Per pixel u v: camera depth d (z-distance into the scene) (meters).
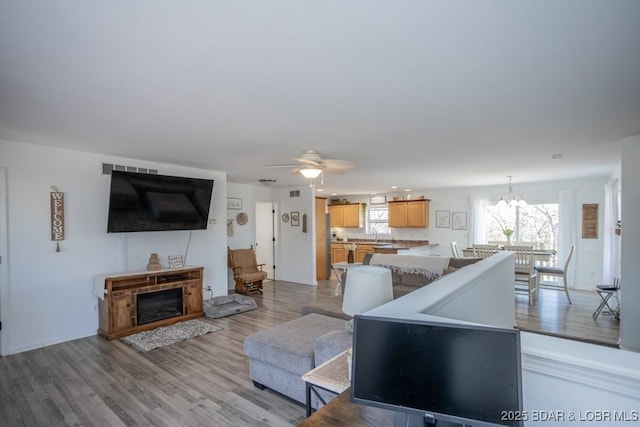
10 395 2.78
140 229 4.41
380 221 9.77
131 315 4.24
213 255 5.66
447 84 2.08
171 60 1.75
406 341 1.07
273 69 1.87
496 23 1.43
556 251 6.64
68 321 4.02
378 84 2.08
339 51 1.67
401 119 2.78
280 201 8.10
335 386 1.61
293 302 5.95
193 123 2.86
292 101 2.36
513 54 1.71
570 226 6.86
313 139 3.42
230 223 7.21
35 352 3.65
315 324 3.14
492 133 3.23
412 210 8.64
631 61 1.77
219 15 1.36
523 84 2.09
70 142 3.57
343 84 2.08
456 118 2.76
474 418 0.97
